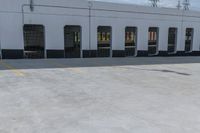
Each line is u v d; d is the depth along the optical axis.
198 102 6.32
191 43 23.38
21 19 15.05
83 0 16.86
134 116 5.13
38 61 14.27
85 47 17.47
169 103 6.17
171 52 22.52
